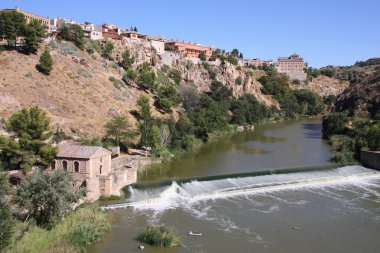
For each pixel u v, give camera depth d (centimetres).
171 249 5712
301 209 7606
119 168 8656
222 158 12306
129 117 13975
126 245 5766
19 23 13988
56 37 16850
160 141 12144
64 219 6062
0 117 10300
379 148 11738
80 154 7400
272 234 6384
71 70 14725
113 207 7256
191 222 6756
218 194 8312
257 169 10625
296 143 15400
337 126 16688
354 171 10588
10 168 7662
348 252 5856
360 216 7306
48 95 12569
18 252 5031
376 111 18400
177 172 10262
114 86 15712
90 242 5750
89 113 12794
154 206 7462
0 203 5238
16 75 12669
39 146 7594
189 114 16850
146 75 17300
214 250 5734
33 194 5781
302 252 5806
